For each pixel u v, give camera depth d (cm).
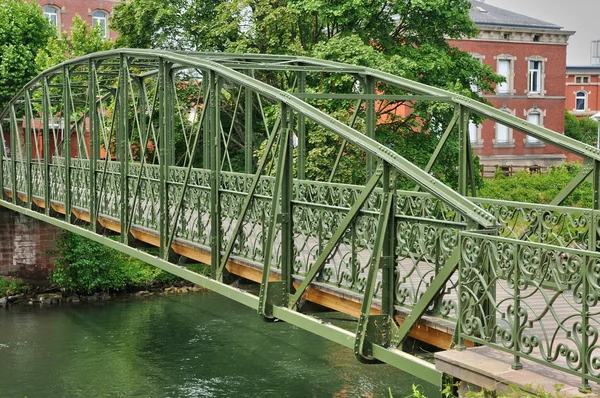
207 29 2620
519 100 4238
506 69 4209
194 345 2002
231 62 1316
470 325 654
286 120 949
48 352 1977
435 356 651
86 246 2711
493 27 4103
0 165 2553
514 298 611
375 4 2477
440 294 747
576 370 562
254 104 2558
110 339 2094
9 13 3497
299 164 1426
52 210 2109
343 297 866
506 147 4225
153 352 1952
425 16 2627
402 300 782
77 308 2516
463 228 705
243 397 1583
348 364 1786
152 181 1393
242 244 1077
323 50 2352
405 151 2444
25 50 3494
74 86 2184
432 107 2412
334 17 2461
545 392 548
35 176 2227
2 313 2466
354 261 853
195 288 2761
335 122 851
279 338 2041
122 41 2770
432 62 2503
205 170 1188
